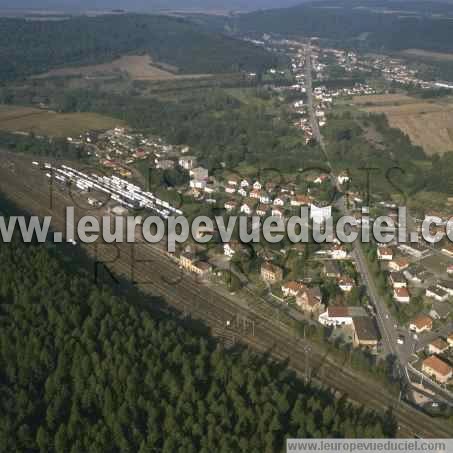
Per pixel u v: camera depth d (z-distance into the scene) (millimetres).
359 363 176375
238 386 159250
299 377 174875
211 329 198875
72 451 135875
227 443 135750
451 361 183250
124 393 154250
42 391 159250
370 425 148750
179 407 149250
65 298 192625
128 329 179250
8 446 136875
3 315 186000
